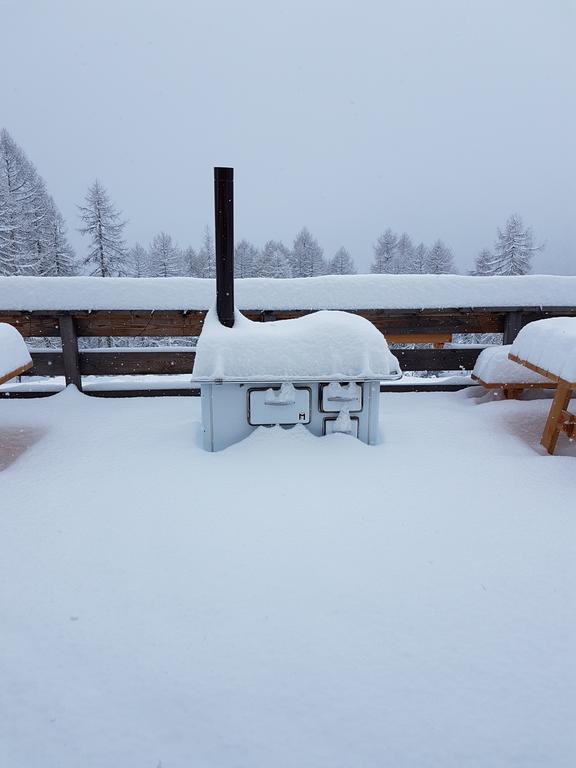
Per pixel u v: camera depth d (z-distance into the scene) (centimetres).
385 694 146
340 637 169
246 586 196
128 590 194
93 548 224
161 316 505
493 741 132
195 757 128
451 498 272
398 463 321
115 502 268
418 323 527
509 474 305
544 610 183
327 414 350
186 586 196
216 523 244
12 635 171
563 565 211
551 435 354
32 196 2598
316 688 148
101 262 2508
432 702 144
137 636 170
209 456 331
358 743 131
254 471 305
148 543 227
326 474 301
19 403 471
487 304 504
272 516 251
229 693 147
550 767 125
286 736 133
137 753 129
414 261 4384
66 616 180
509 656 161
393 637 169
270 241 4334
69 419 426
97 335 508
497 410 439
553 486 289
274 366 332
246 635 170
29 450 359
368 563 212
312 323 356
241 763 126
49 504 267
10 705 143
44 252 2539
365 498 271
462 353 542
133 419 425
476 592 193
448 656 161
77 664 158
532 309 507
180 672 154
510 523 246
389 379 335
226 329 356
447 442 363
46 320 500
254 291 491
